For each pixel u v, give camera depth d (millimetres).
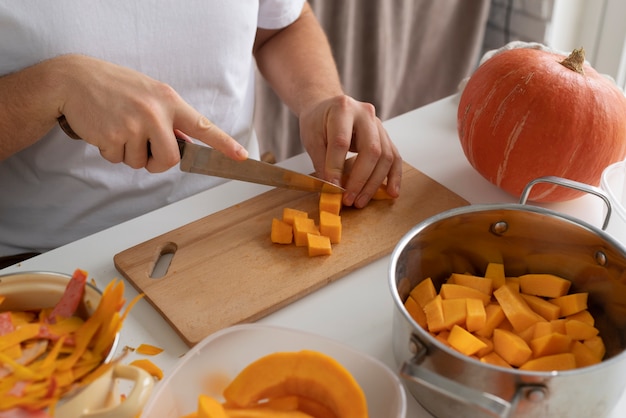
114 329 578
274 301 774
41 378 542
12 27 902
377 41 1726
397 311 618
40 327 584
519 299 742
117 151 853
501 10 1817
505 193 978
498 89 875
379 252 848
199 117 848
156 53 1017
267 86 1669
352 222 900
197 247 856
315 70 1144
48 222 1096
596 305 738
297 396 630
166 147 836
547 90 846
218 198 961
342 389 597
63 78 838
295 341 644
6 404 500
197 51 1048
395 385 605
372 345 742
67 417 510
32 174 1059
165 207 945
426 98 1991
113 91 830
